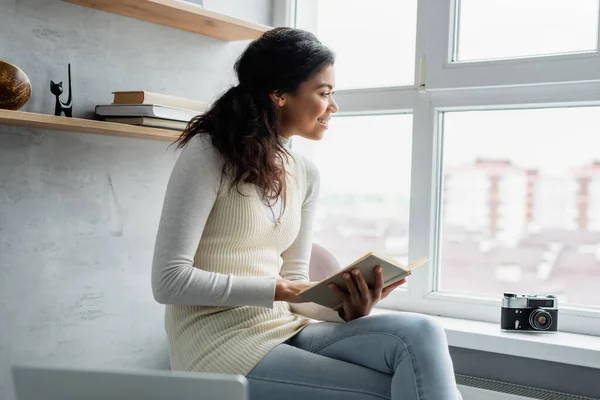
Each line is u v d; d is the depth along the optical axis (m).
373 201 2.66
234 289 1.55
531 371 2.12
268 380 1.51
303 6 2.80
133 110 2.03
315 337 1.61
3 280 1.95
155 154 2.36
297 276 1.87
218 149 1.63
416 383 1.40
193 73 2.46
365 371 1.49
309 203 1.92
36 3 1.99
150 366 2.37
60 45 2.05
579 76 2.17
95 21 2.14
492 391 2.12
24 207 1.99
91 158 2.15
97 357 2.20
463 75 2.37
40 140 2.02
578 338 2.12
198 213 1.57
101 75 2.16
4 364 1.96
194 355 1.58
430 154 2.46
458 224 2.46
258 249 1.70
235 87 1.75
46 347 2.06
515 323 2.17
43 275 2.04
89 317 2.17
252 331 1.59
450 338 2.20
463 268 2.45
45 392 0.96
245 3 2.66
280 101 1.76
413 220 2.50
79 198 2.13
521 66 2.27
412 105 2.51
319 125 1.80
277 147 1.72
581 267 2.24
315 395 1.48
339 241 2.74
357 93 2.65
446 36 2.41
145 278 2.34
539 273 2.31
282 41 1.74
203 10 2.18
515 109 2.34
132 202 2.29
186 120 2.14
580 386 2.04
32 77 1.99
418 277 2.49
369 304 1.58
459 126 2.45
